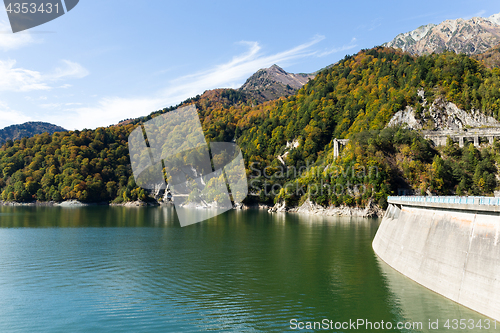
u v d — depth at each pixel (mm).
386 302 50938
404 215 69438
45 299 54031
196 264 77438
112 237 118062
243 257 84812
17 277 66250
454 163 190000
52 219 176375
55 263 78375
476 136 198750
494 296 38562
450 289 46719
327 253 88750
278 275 67750
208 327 43781
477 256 42688
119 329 43188
